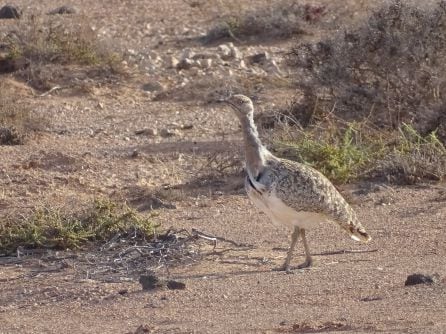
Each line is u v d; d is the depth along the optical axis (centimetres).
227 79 2641
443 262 1327
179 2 3744
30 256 1473
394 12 2069
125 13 3603
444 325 1021
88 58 2788
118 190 1833
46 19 3297
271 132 2017
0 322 1183
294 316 1106
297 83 2175
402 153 1845
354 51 2077
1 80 2623
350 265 1334
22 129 2236
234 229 1571
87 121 2395
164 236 1498
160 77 2741
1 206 1739
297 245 1470
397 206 1667
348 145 1850
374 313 1089
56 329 1136
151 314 1162
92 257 1443
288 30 3111
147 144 2170
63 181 1884
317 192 1298
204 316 1135
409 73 2039
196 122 2359
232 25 3170
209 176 1889
